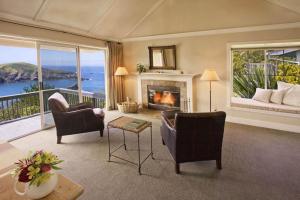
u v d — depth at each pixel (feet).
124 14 15.66
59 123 11.50
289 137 12.00
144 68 19.07
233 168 8.68
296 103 13.79
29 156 4.35
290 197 6.79
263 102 15.16
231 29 14.40
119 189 7.41
